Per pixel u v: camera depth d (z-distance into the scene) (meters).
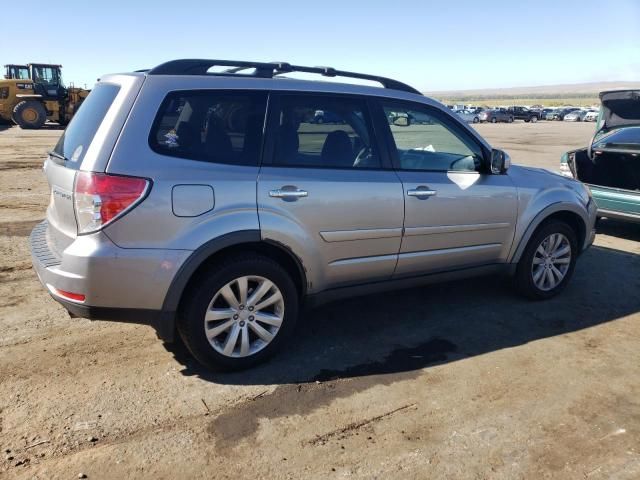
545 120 62.59
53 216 3.48
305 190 3.53
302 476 2.59
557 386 3.46
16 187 10.07
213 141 3.34
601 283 5.47
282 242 3.47
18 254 5.89
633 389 3.44
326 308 4.68
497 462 2.73
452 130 4.31
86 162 3.05
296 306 3.68
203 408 3.12
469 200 4.25
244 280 3.42
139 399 3.19
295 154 3.59
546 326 4.39
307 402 3.22
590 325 4.42
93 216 3.01
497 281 5.46
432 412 3.14
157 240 3.12
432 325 4.36
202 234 3.21
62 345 3.84
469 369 3.66
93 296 3.07
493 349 3.96
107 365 3.58
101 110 3.27
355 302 4.83
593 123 52.91
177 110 3.25
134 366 3.58
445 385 3.45
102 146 3.05
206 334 3.35
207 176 3.24
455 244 4.30
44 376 3.41
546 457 2.77
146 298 3.16
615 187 7.30
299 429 2.95
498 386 3.45
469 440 2.89
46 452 2.69
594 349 3.99
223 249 3.41
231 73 3.76
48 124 30.67
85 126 3.35
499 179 4.49
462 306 4.78
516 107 59.47
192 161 3.24
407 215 3.96
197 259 3.20
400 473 2.63
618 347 4.03
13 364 3.55
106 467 2.61
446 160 4.29
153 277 3.13
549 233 4.81
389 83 4.16
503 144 23.05
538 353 3.91
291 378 3.49
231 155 3.38
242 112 3.45
